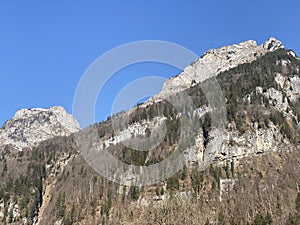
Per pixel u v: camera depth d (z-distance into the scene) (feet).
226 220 577.84
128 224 589.73
